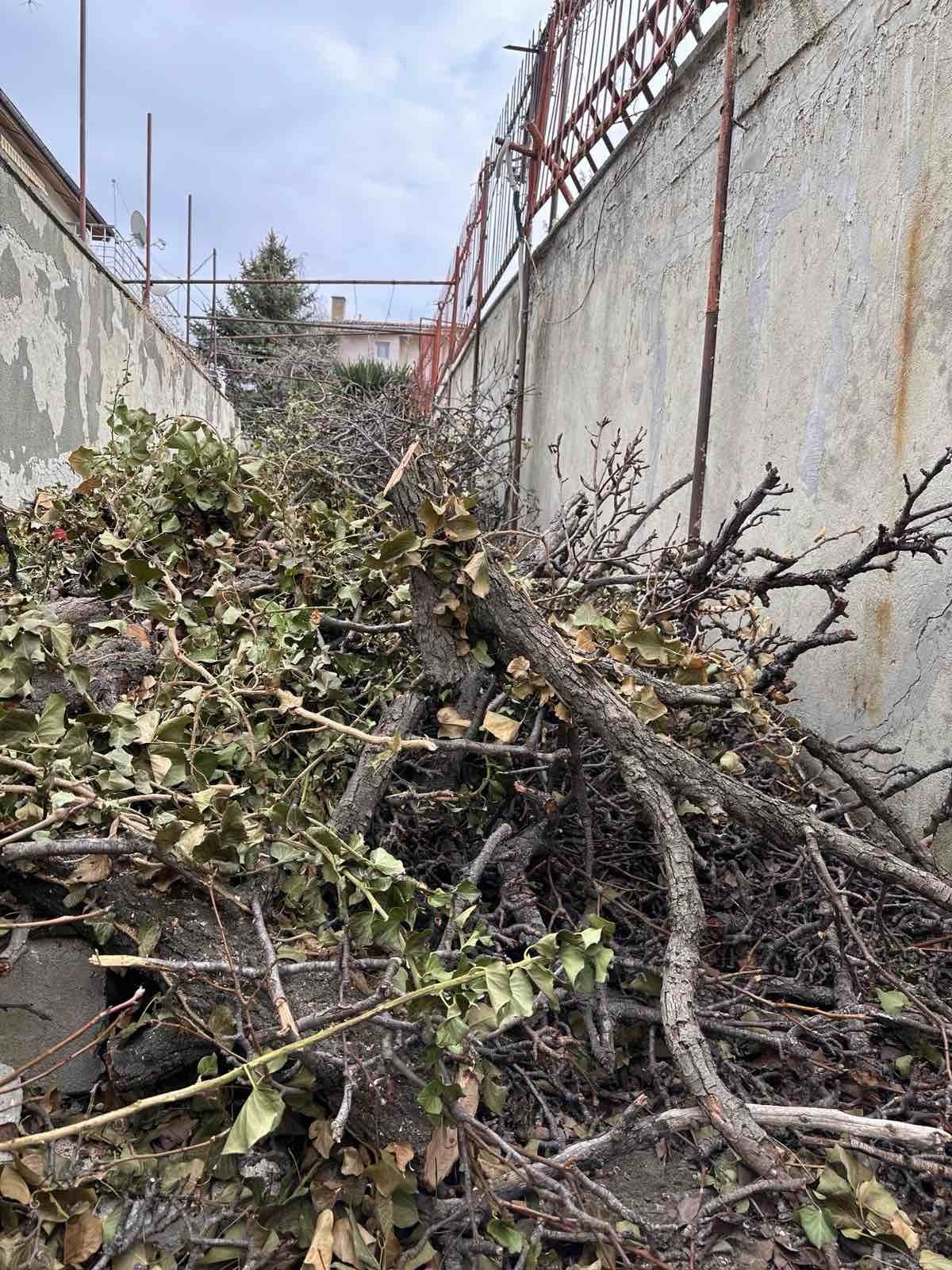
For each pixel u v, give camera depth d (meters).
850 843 1.35
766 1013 1.43
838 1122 1.01
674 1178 1.15
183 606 1.85
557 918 1.60
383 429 4.81
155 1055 1.10
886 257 2.20
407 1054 1.12
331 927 1.35
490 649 1.48
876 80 2.26
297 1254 0.98
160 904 1.18
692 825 1.78
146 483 2.20
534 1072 1.28
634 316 4.09
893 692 2.11
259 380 11.09
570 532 2.61
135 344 4.52
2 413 2.88
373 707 1.79
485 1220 1.02
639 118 4.01
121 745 1.32
